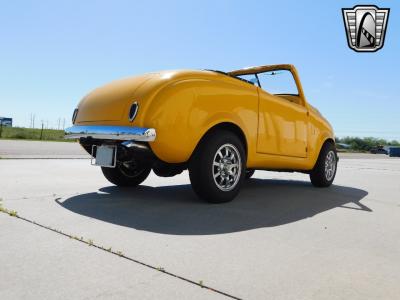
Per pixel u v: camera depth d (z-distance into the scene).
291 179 5.91
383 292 1.56
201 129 3.10
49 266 1.72
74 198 3.42
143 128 2.91
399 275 1.76
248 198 3.76
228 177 3.38
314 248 2.13
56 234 2.22
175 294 1.47
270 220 2.80
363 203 3.72
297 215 3.03
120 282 1.57
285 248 2.11
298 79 4.53
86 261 1.79
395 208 3.47
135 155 3.07
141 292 1.48
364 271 1.79
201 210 3.04
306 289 1.56
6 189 3.76
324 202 3.70
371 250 2.13
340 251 2.10
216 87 3.27
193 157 3.20
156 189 4.20
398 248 2.19
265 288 1.56
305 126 4.43
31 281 1.55
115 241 2.12
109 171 4.03
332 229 2.60
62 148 13.23
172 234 2.32
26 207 2.92
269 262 1.87
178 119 2.98
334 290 1.56
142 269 1.72
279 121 3.96
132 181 4.22
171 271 1.71
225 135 3.28
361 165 11.15
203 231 2.42
